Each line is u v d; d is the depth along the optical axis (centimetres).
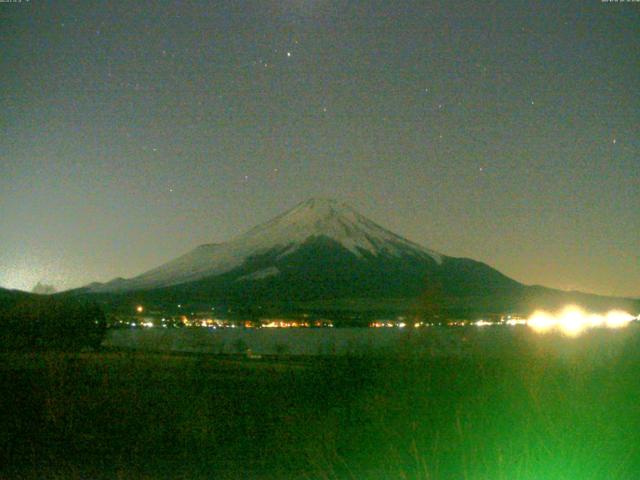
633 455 820
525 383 1005
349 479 892
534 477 760
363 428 1112
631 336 1411
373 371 1317
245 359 2520
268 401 1484
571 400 937
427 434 983
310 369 1602
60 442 1161
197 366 2142
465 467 797
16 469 989
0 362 2302
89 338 2855
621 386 1048
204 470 978
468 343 1254
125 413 1373
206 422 1261
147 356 2441
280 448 1092
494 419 936
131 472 973
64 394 1517
